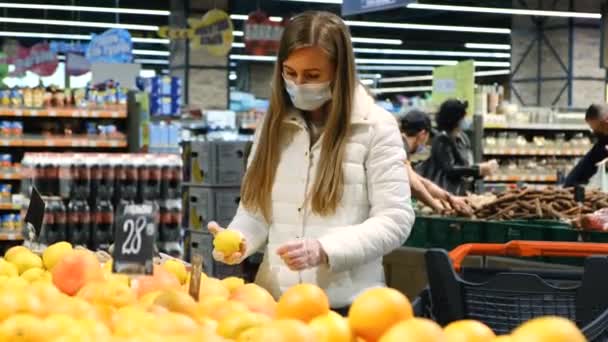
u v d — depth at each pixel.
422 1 23.84
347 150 3.00
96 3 25.88
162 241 5.85
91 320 1.80
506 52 33.88
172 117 12.38
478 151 11.55
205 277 2.53
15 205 8.80
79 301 2.01
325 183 2.99
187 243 7.36
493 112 12.40
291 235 3.07
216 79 23.20
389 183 2.98
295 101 3.01
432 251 2.60
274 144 3.11
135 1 25.72
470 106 12.33
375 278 3.06
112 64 10.93
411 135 7.01
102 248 5.35
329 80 2.98
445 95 12.80
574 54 21.42
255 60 32.72
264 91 32.88
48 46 18.69
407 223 2.99
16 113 8.63
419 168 7.30
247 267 6.35
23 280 2.41
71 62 16.55
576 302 2.51
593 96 21.61
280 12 27.39
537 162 12.75
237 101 21.50
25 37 31.44
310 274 3.03
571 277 2.83
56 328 1.72
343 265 2.82
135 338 1.64
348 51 2.99
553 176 12.52
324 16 2.99
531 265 4.75
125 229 2.46
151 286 2.42
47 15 28.22
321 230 3.03
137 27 26.56
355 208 3.03
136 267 2.44
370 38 29.64
